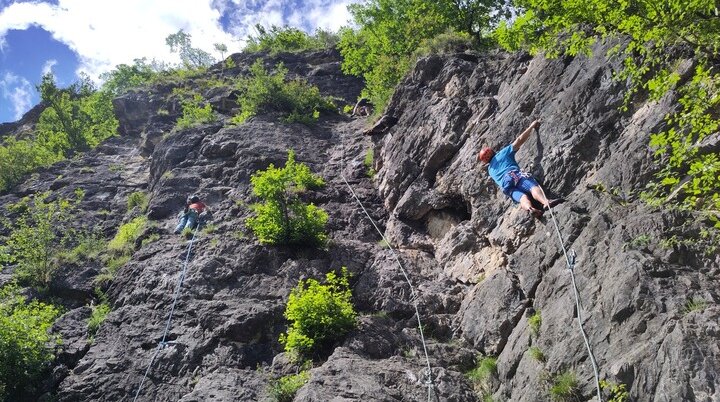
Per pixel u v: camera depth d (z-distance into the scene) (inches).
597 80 456.1
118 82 1443.2
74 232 674.8
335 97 1029.2
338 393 380.8
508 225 463.2
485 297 439.8
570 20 405.7
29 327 473.1
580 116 451.8
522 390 363.9
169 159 745.6
